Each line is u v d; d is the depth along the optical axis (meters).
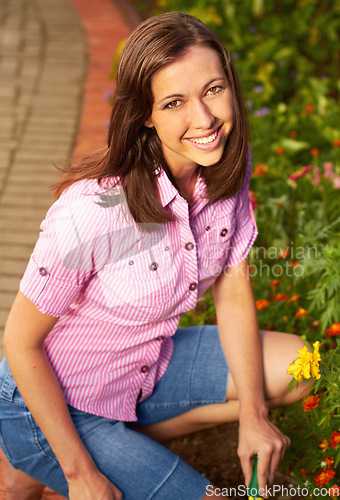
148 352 1.79
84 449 1.65
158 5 6.58
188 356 1.94
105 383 1.75
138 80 1.43
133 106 1.47
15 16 6.66
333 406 1.77
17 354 1.61
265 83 4.77
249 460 1.75
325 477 1.74
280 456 1.75
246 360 1.85
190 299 1.75
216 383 1.89
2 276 3.11
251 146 3.86
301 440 2.00
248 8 5.65
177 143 1.51
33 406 1.63
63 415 1.64
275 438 1.74
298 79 5.19
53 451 1.67
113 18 6.71
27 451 1.74
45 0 7.21
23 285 1.57
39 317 1.59
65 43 5.99
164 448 1.72
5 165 4.07
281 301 2.43
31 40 6.04
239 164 1.64
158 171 1.57
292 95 5.28
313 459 1.92
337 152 3.88
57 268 1.54
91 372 1.74
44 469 1.76
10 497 1.95
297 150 3.85
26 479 1.90
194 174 1.68
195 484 1.67
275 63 5.15
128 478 1.67
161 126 1.49
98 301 1.65
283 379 1.88
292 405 2.05
